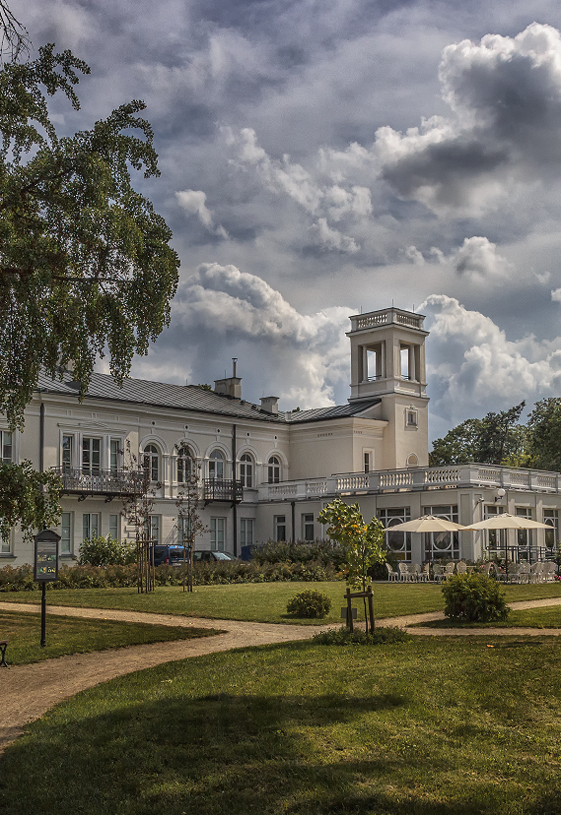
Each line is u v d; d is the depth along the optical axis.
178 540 44.31
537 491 41.50
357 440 49.22
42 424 38.91
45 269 15.04
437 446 81.56
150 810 6.64
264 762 7.62
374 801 6.62
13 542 36.59
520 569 31.50
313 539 44.88
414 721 8.87
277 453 51.47
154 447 44.56
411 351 53.84
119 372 17.34
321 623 17.64
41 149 16.16
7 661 13.44
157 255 17.36
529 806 6.47
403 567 34.09
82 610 20.98
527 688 10.25
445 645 13.73
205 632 16.36
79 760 7.87
